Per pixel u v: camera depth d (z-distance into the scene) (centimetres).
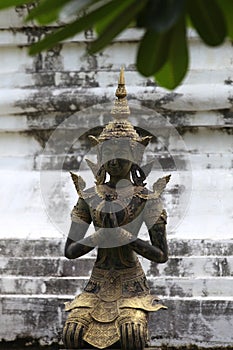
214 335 1683
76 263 1814
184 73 597
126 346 1328
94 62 2053
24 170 2036
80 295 1405
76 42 2059
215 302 1691
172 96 1980
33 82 2070
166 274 1786
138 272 1398
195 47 2012
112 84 2042
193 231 1864
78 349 1353
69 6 552
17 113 2053
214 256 1795
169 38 561
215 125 1983
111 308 1363
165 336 1694
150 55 569
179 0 532
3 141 2077
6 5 643
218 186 1939
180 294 1739
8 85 2080
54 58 2073
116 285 1382
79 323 1357
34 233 1891
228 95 1962
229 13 556
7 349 1739
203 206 1916
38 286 1784
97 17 572
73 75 2055
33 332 1734
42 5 570
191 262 1786
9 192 1995
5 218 1956
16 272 1827
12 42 2089
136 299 1370
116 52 2050
